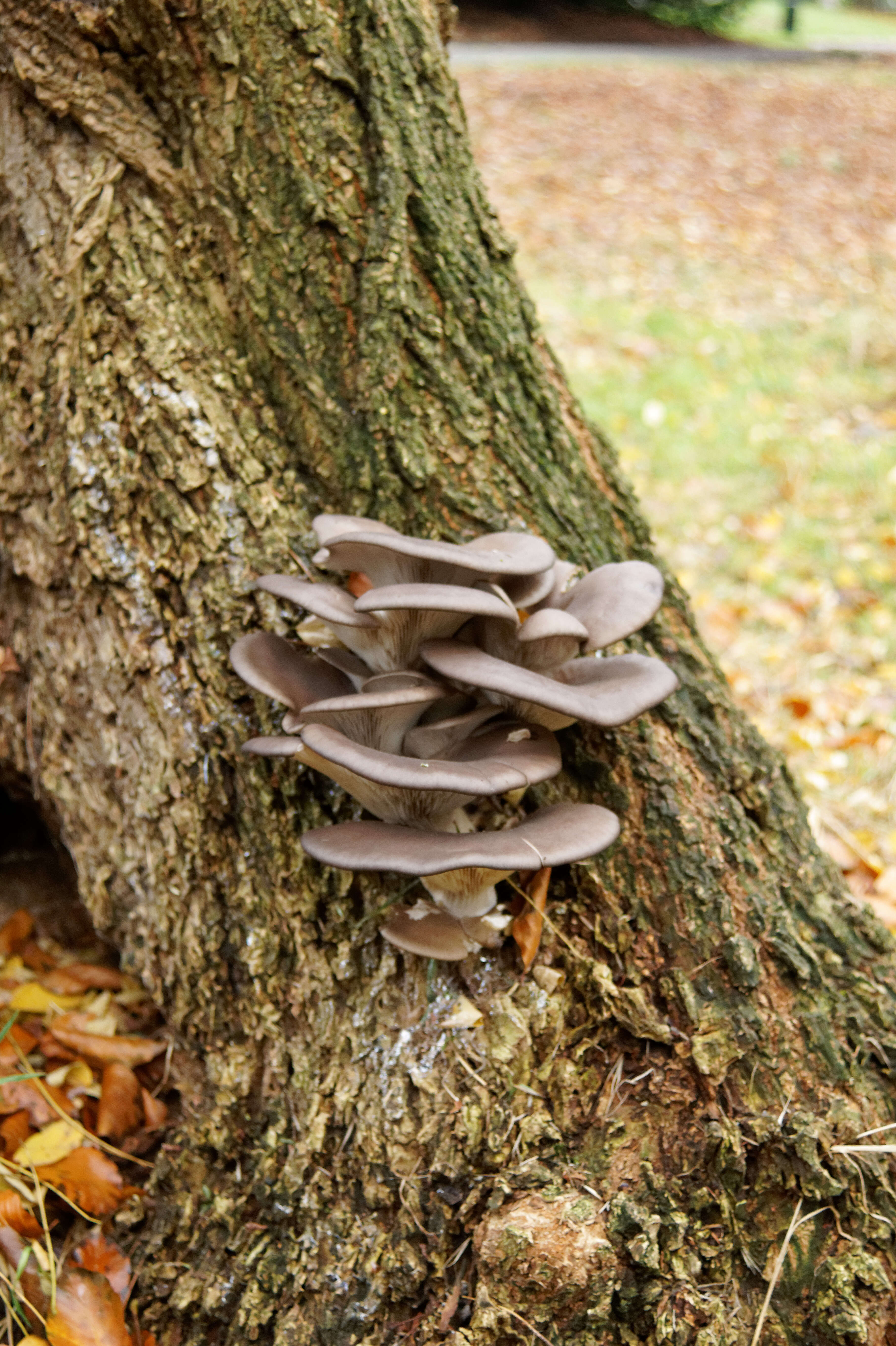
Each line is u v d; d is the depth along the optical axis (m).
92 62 0.73
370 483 0.76
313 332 0.76
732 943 0.73
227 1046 0.75
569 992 0.72
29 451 0.76
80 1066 0.81
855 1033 0.74
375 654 0.73
